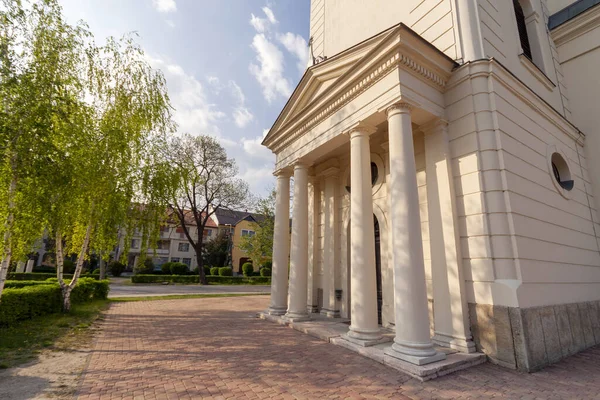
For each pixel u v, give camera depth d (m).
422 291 5.41
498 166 6.09
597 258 8.63
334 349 6.29
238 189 32.94
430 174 6.89
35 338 6.98
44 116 7.35
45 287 10.02
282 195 10.78
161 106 11.85
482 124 6.30
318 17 12.98
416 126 7.88
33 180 7.27
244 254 52.44
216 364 5.33
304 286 9.14
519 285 5.46
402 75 6.29
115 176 10.49
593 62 10.04
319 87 9.39
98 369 5.05
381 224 8.66
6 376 4.71
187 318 10.16
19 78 7.07
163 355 5.88
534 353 5.29
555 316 6.15
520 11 10.27
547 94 9.15
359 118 7.14
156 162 12.41
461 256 6.20
